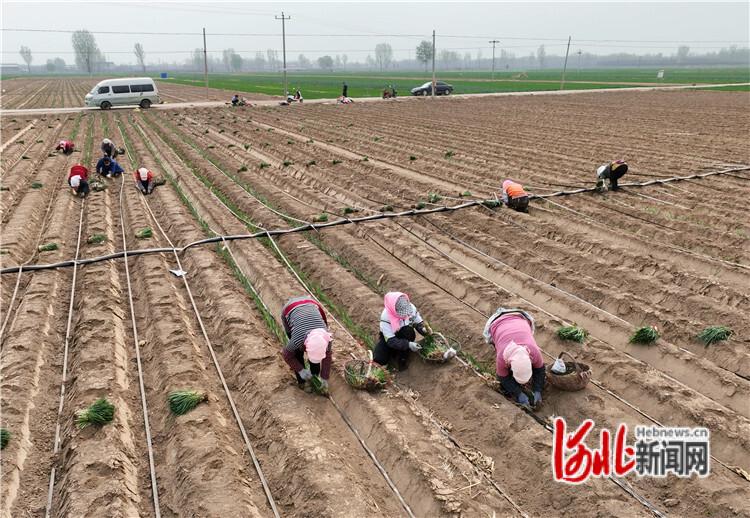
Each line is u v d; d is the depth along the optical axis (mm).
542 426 6348
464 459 5977
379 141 24719
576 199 14523
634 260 10523
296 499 5465
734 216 12766
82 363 7410
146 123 32375
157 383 7270
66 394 7117
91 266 10766
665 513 5320
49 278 10180
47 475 5867
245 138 25812
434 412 6895
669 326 8164
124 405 6797
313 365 6938
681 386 6816
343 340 8195
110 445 5949
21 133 28250
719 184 15719
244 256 11242
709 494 5387
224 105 43406
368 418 6566
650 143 22766
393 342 7281
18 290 9938
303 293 9586
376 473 5934
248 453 6137
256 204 14812
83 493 5340
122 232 13133
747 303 8766
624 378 7043
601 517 5195
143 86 41188
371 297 9367
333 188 16469
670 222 12570
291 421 6402
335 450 6066
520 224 12805
